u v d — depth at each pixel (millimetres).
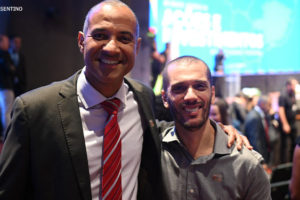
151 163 1286
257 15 9414
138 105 1329
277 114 5441
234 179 1198
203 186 1203
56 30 4672
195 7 7863
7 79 3920
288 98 4809
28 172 1087
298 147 1634
